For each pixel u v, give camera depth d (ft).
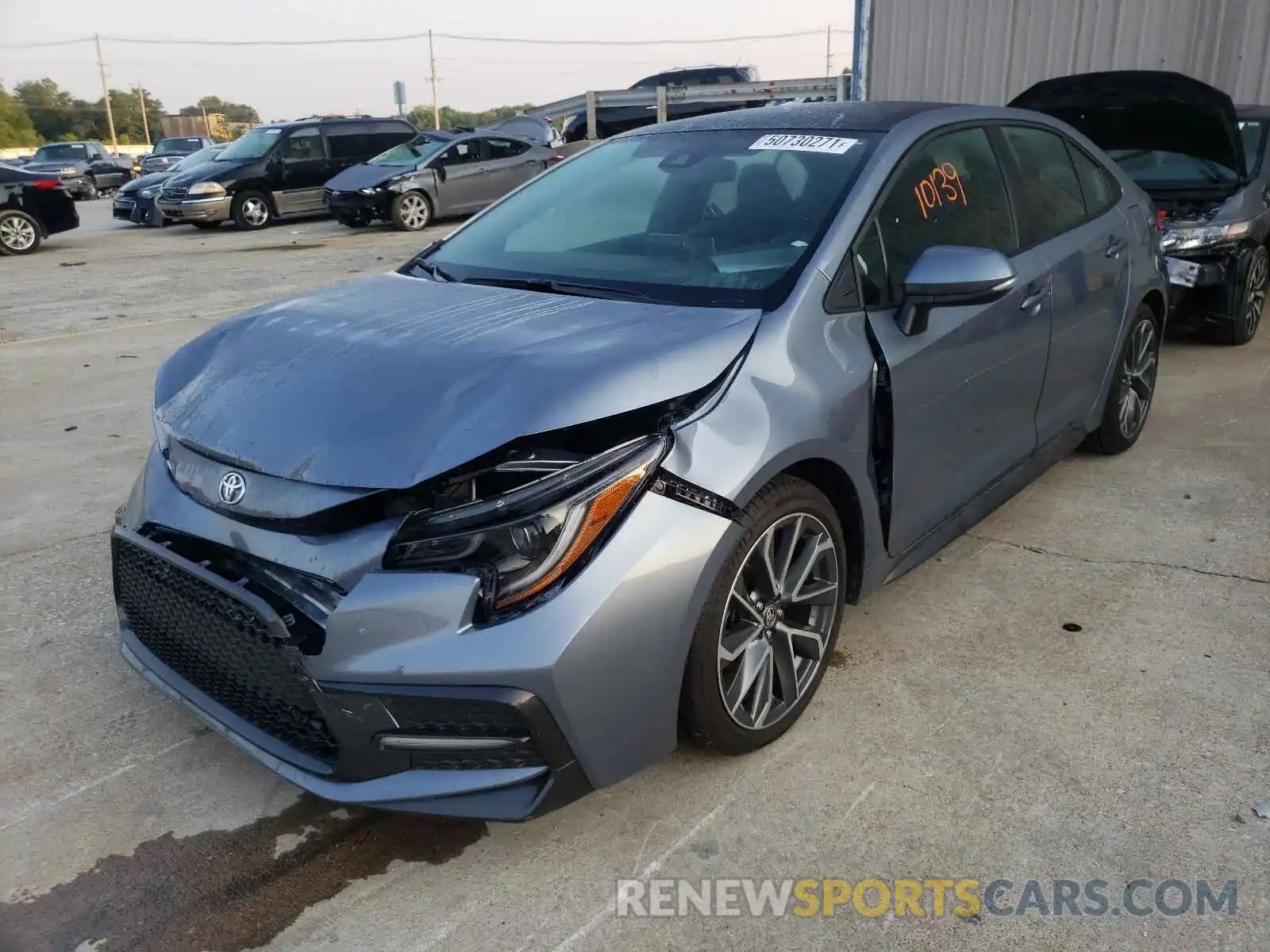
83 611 11.49
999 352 10.54
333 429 7.20
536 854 7.63
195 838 7.93
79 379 21.50
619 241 10.07
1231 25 27.91
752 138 10.85
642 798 8.16
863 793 8.14
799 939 6.81
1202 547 12.26
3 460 16.51
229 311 29.09
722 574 7.51
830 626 9.01
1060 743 8.68
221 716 7.77
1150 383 15.31
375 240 46.01
